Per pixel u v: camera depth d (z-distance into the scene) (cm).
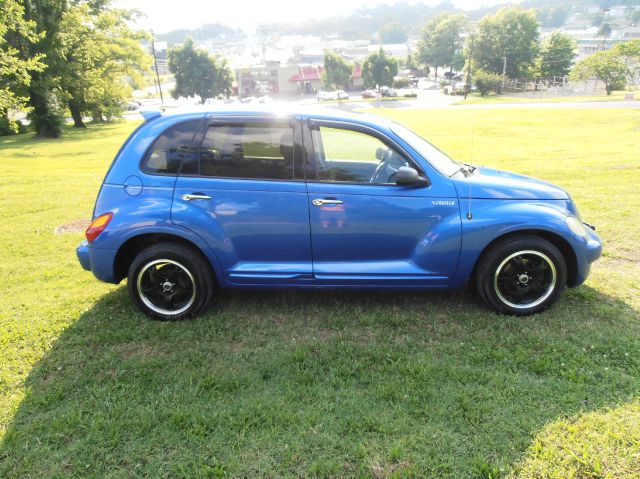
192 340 383
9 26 2098
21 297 475
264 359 351
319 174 391
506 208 387
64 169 1600
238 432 279
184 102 9581
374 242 393
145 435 279
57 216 813
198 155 395
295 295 455
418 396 303
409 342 368
